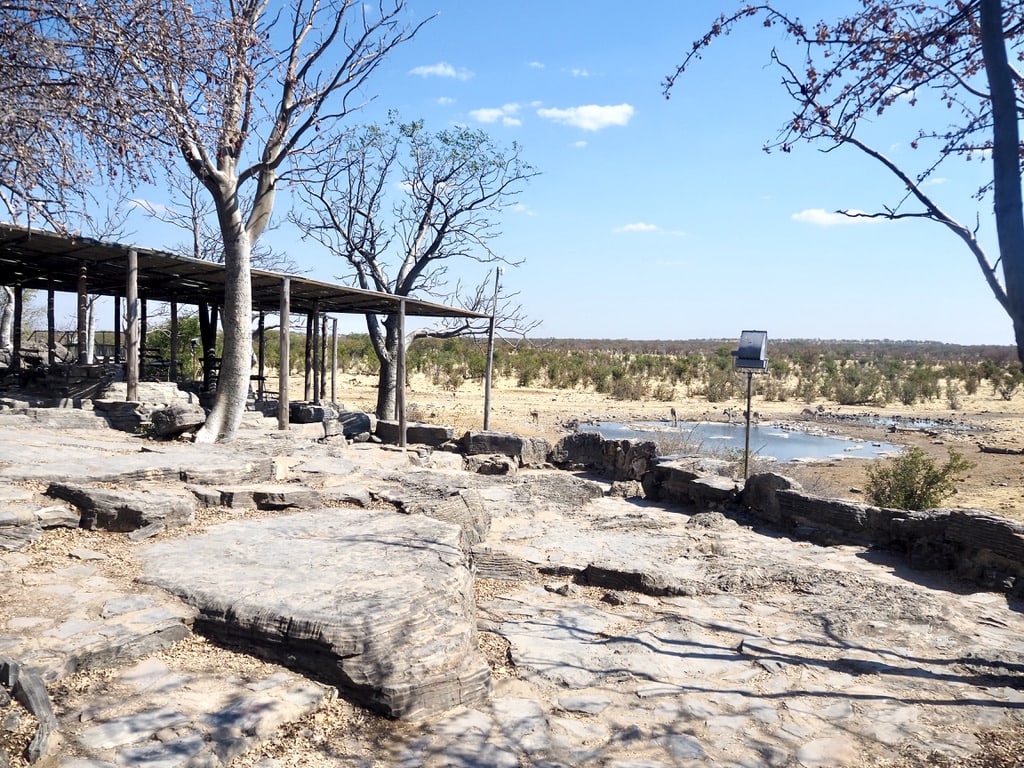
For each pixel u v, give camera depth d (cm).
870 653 575
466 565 636
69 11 491
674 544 905
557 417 3000
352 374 4131
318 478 977
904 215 347
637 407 3462
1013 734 449
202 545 651
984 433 2830
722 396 3947
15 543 614
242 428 1452
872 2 361
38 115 477
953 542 820
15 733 356
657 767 397
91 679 418
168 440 1152
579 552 844
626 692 490
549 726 436
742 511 1095
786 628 624
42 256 1372
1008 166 268
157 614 488
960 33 345
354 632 450
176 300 2011
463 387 3884
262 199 1222
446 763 381
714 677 521
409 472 1076
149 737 363
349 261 2345
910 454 1340
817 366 5925
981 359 8869
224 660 460
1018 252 266
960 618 660
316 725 405
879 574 804
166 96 594
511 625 610
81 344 1410
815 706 481
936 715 473
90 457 910
